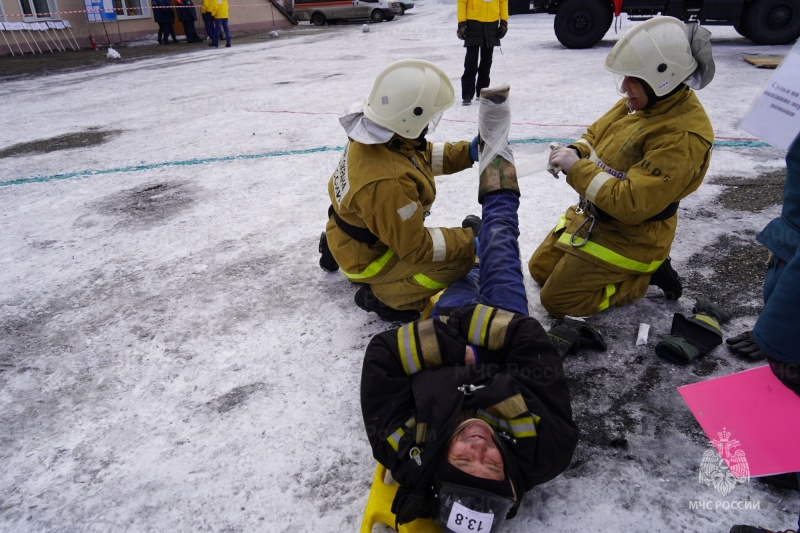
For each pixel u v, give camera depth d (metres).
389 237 2.45
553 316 2.80
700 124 2.35
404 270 2.66
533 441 1.72
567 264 2.61
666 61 2.27
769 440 1.97
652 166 2.32
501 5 6.54
